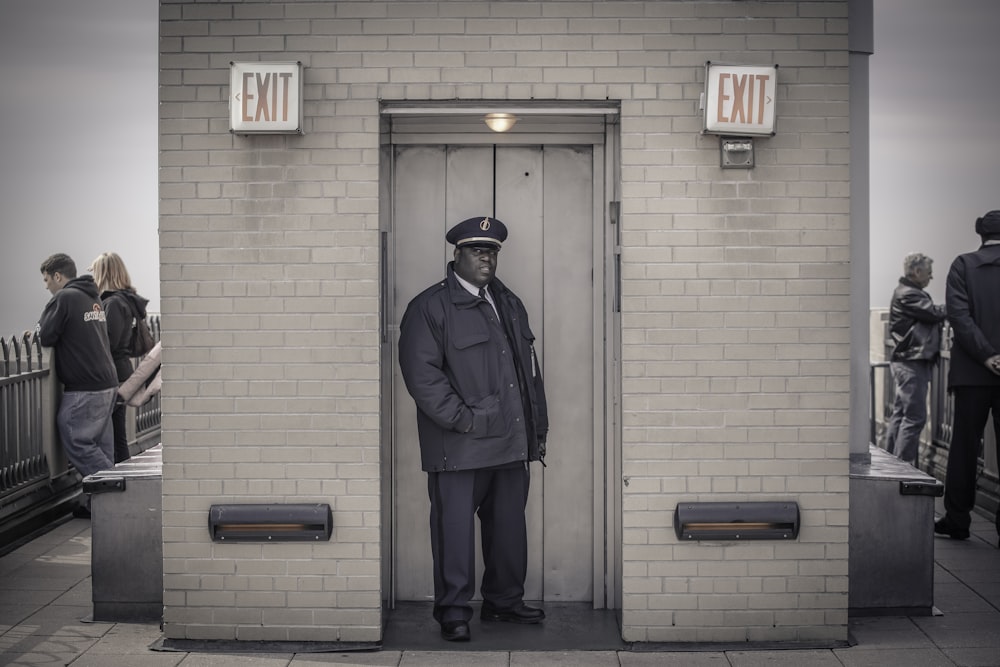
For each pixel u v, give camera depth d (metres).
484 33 5.67
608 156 6.21
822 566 5.79
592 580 6.43
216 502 5.76
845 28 5.68
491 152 6.34
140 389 8.84
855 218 6.62
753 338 5.75
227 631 5.79
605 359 6.32
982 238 7.86
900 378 9.55
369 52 5.67
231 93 5.59
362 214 5.69
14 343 8.29
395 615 6.30
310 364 5.73
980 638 5.91
